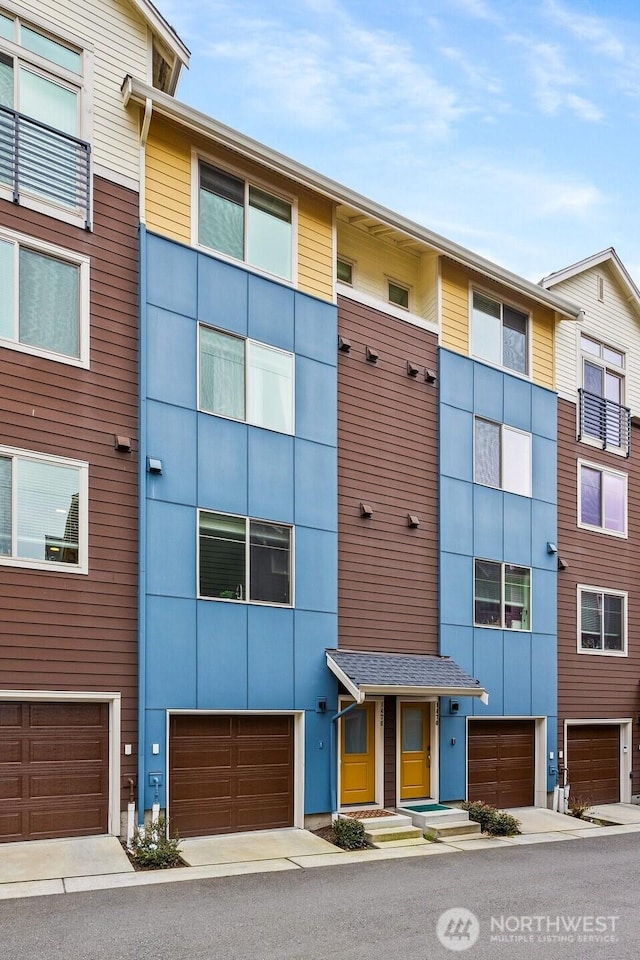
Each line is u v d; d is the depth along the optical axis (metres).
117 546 13.05
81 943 8.54
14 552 12.06
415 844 14.49
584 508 21.66
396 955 8.41
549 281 21.42
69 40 13.66
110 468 13.13
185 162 14.62
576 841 15.70
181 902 10.12
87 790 12.42
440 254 18.48
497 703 18.36
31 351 12.55
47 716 12.26
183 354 14.12
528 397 20.27
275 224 15.82
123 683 12.84
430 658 17.02
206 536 14.07
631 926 9.59
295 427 15.51
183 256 14.34
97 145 13.72
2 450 12.10
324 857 13.05
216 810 13.81
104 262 13.50
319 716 15.15
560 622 20.39
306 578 15.32
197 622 13.72
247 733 14.36
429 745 17.06
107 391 13.26
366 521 16.53
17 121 12.74
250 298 15.16
